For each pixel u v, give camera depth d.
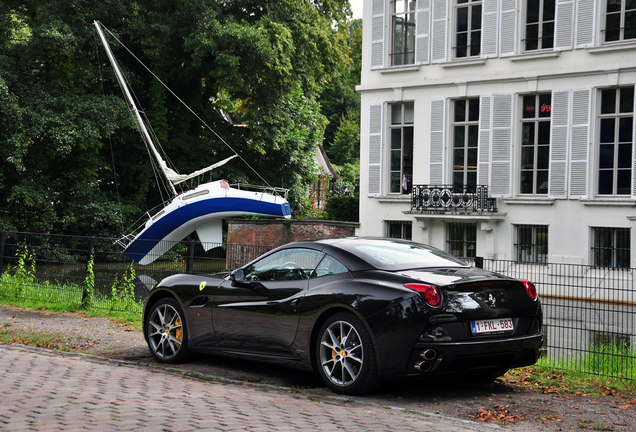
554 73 19.45
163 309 7.25
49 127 25.55
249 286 6.40
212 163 33.03
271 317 6.12
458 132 21.64
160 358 7.13
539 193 20.17
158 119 31.44
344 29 32.94
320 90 35.88
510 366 5.62
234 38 27.05
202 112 34.31
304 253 6.19
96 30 27.33
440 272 5.59
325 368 5.66
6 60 25.78
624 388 5.98
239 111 36.38
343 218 27.03
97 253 11.55
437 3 21.64
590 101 18.95
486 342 5.25
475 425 4.57
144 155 32.72
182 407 4.83
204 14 27.45
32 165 27.84
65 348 7.91
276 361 6.10
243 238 25.30
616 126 18.75
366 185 23.36
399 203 22.52
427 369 5.12
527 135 20.42
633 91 18.47
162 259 10.64
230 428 4.20
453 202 21.14
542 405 5.25
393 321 5.18
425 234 21.80
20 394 5.20
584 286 7.48
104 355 7.53
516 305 5.52
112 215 28.39
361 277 5.59
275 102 30.22
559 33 19.48
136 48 31.02
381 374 5.25
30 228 27.52
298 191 35.62
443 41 21.56
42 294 12.25
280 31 27.81
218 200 25.19
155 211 33.22
